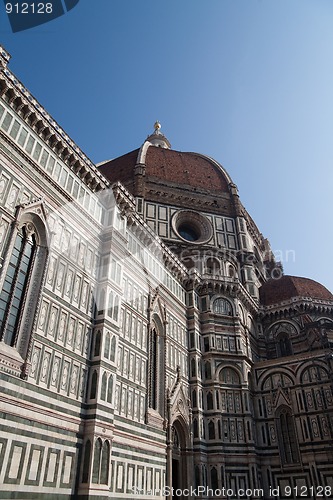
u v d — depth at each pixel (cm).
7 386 2500
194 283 5616
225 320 5591
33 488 2458
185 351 5078
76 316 3288
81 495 2736
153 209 7019
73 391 3008
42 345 2867
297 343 6122
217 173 8625
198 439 4562
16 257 2948
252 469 4600
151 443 3775
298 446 4741
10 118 3114
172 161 8394
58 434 2752
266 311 6581
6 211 2891
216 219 7469
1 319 2692
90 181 3903
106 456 3008
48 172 3388
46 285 3067
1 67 3011
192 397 4847
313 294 6769
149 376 4100
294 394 5056
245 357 5344
